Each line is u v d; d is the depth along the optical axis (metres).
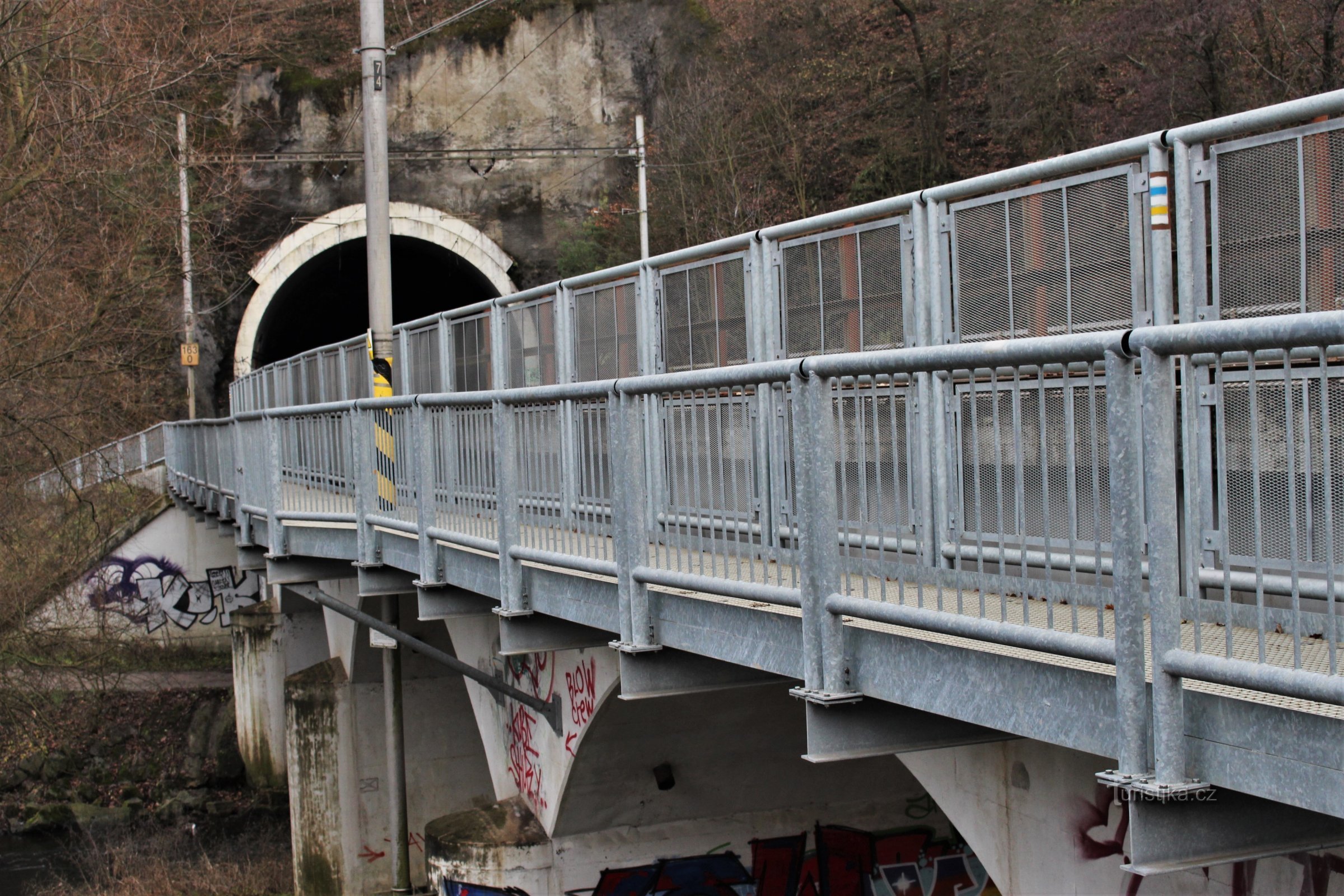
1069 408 4.30
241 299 42.75
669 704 10.66
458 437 9.56
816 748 5.25
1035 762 5.69
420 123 43.50
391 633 12.82
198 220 32.56
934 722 5.51
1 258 22.80
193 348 39.72
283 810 29.70
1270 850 4.01
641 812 12.27
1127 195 5.81
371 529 11.77
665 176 41.38
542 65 43.75
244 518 16.66
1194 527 4.48
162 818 29.53
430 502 10.14
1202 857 3.92
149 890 25.09
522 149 40.09
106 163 23.69
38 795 30.17
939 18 38.09
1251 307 5.25
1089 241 6.03
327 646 30.67
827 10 41.41
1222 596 5.01
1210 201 5.44
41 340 23.88
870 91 39.16
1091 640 3.98
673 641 6.69
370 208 15.84
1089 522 5.74
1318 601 4.68
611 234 42.66
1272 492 4.80
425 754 21.58
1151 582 3.78
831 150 38.97
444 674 21.61
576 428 7.56
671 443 6.79
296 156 40.84
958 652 4.73
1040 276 6.32
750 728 11.51
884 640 5.11
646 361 10.42
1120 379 3.83
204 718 31.97
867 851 12.63
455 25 43.44
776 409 6.76
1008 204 6.54
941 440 6.55
